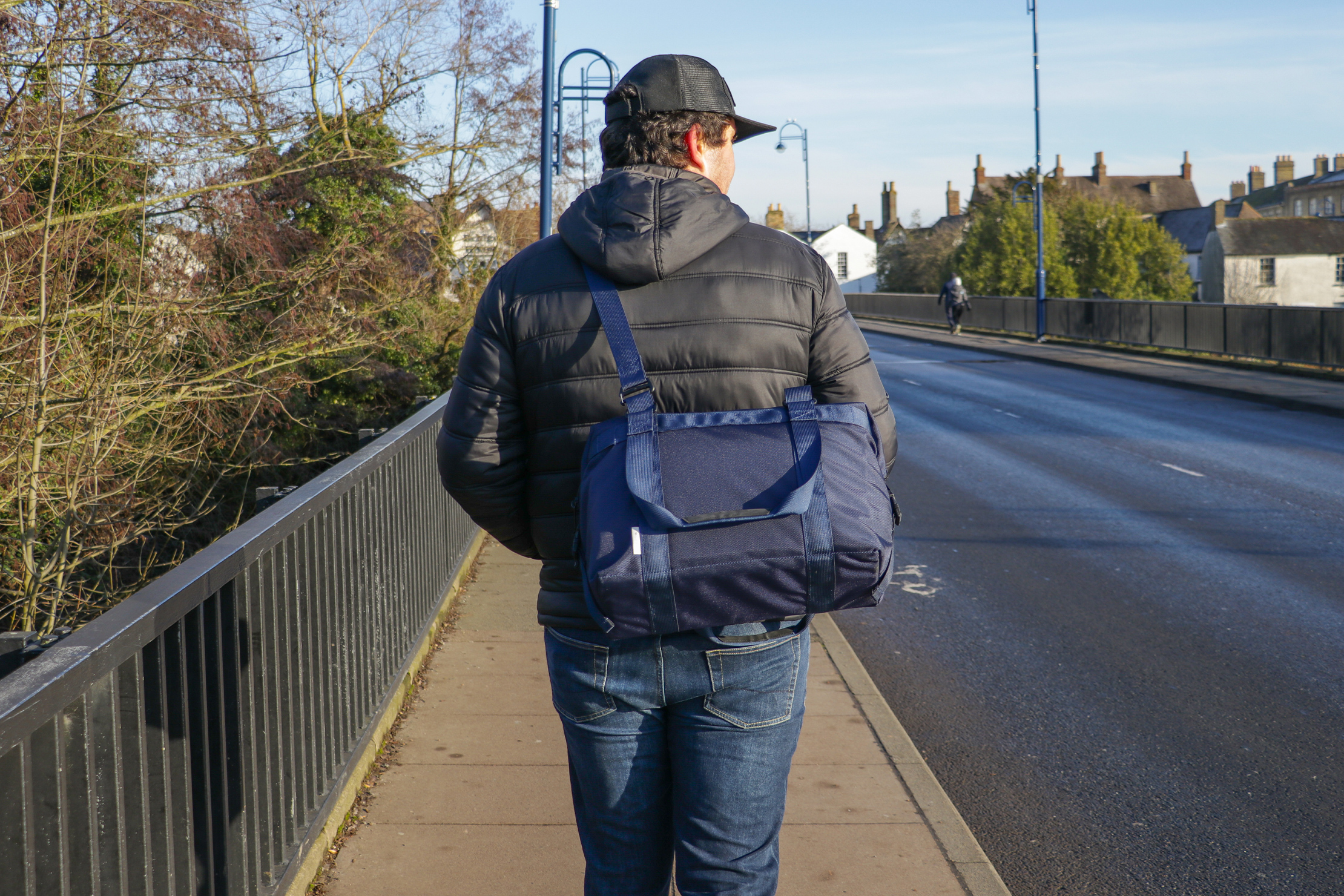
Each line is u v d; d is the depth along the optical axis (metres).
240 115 10.05
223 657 2.26
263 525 2.55
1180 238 72.38
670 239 1.64
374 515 3.81
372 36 12.73
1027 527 8.51
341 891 2.85
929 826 3.36
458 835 3.17
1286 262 64.94
